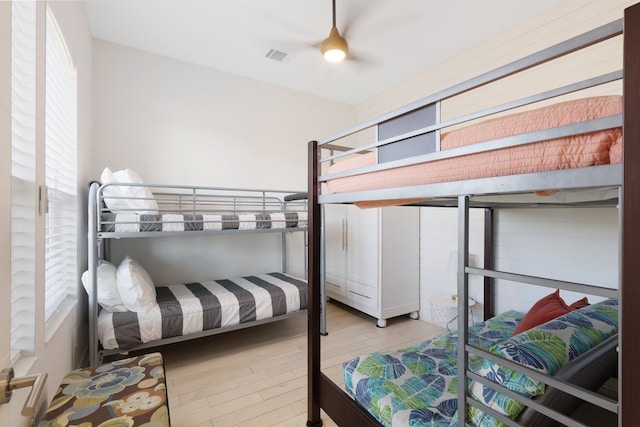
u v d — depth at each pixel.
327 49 2.23
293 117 3.73
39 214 1.18
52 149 1.63
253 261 3.51
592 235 2.18
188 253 3.14
